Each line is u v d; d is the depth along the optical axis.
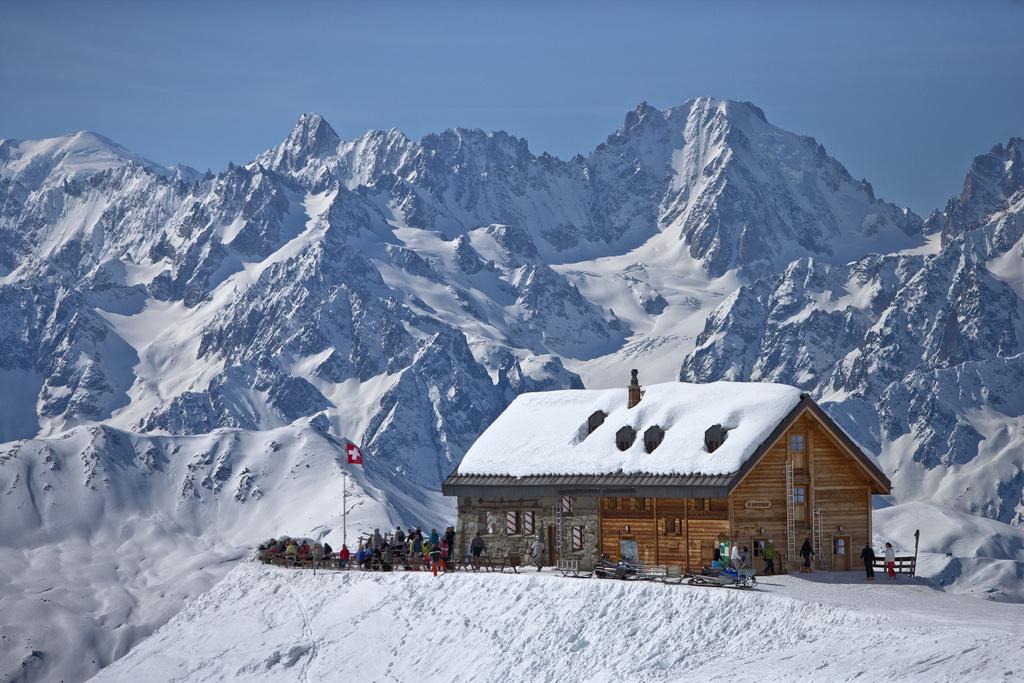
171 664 108.44
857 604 81.88
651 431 104.62
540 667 88.00
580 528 105.69
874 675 70.12
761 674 75.12
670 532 101.88
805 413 101.31
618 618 88.31
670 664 81.62
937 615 78.88
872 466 102.00
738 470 97.31
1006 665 66.56
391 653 97.31
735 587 88.00
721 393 105.19
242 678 101.81
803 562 100.00
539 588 94.62
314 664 100.12
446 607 99.06
